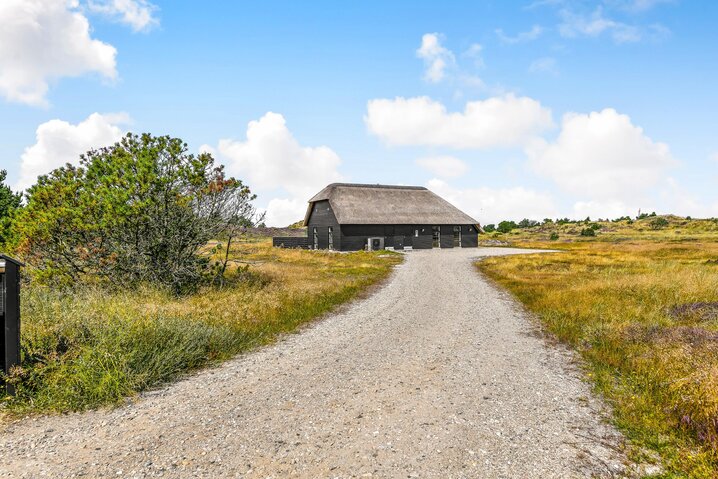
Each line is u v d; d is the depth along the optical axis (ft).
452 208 160.25
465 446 15.52
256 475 13.51
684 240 212.23
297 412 18.44
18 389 19.40
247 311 36.86
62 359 20.84
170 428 16.88
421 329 34.88
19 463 14.21
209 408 18.86
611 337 29.66
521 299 49.90
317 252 124.47
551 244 189.98
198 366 24.90
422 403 19.54
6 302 19.24
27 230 41.34
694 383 18.56
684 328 28.48
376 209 143.74
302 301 43.78
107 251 44.34
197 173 48.78
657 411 17.94
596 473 13.82
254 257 103.60
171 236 46.50
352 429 16.83
